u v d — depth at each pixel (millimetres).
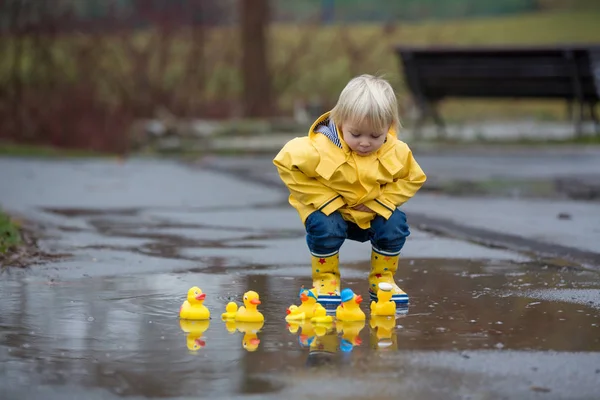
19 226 10312
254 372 4895
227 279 7633
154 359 5145
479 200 13125
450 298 6875
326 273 6898
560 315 6273
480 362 5098
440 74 23766
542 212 11711
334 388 4625
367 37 38406
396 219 6773
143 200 13805
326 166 6598
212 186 15969
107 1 31672
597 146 22141
